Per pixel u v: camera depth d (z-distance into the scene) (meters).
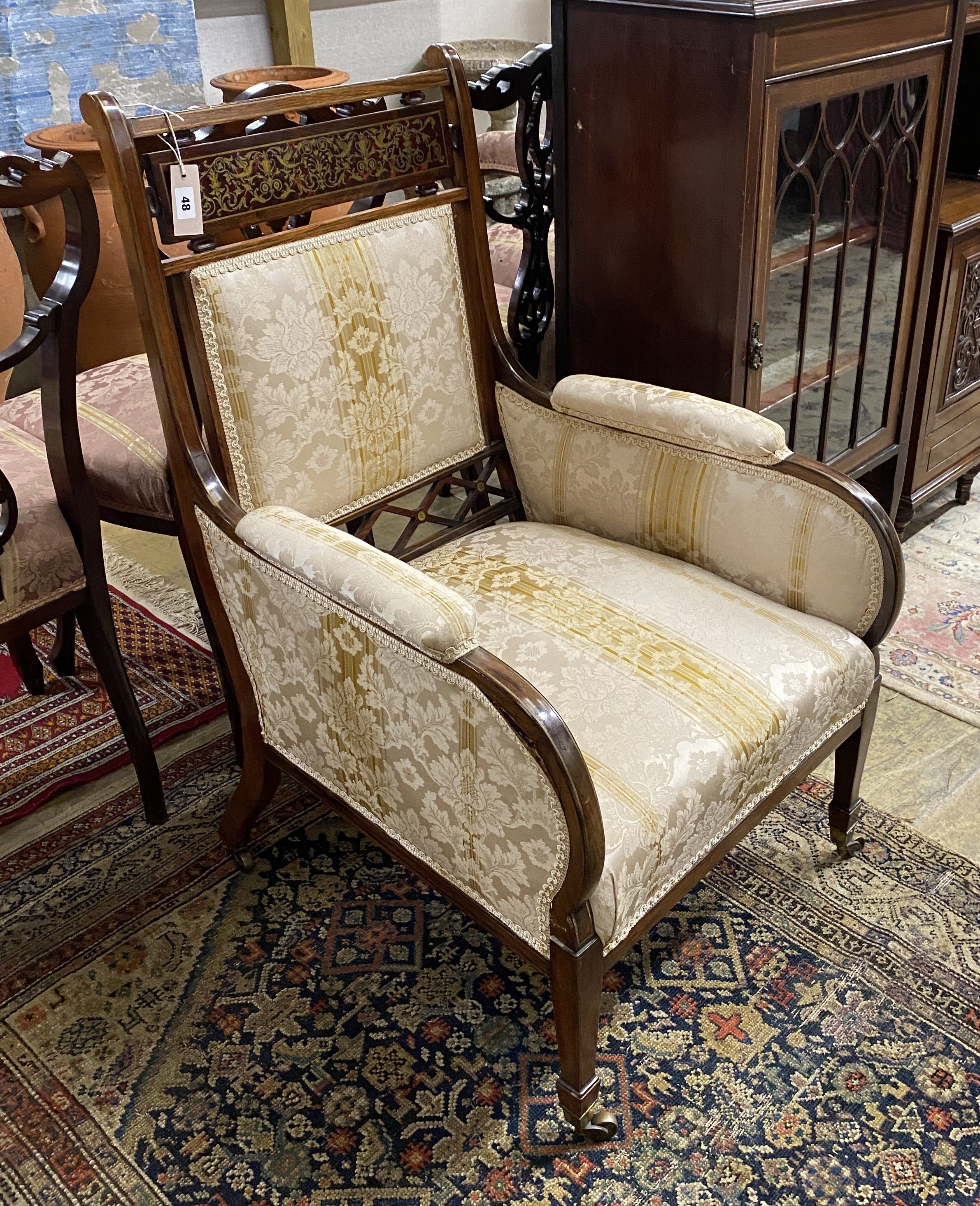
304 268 1.44
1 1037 1.53
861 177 1.85
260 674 1.51
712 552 1.61
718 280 1.71
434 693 1.18
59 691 2.22
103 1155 1.38
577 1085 1.32
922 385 2.35
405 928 1.67
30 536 1.60
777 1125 1.38
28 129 2.92
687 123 1.63
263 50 3.38
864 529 1.42
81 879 1.78
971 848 1.77
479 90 1.80
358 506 1.62
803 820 1.84
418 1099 1.43
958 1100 1.40
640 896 1.24
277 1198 1.32
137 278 1.31
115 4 2.92
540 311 2.15
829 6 1.57
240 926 1.69
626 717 1.32
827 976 1.57
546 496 1.78
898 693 2.12
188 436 1.41
